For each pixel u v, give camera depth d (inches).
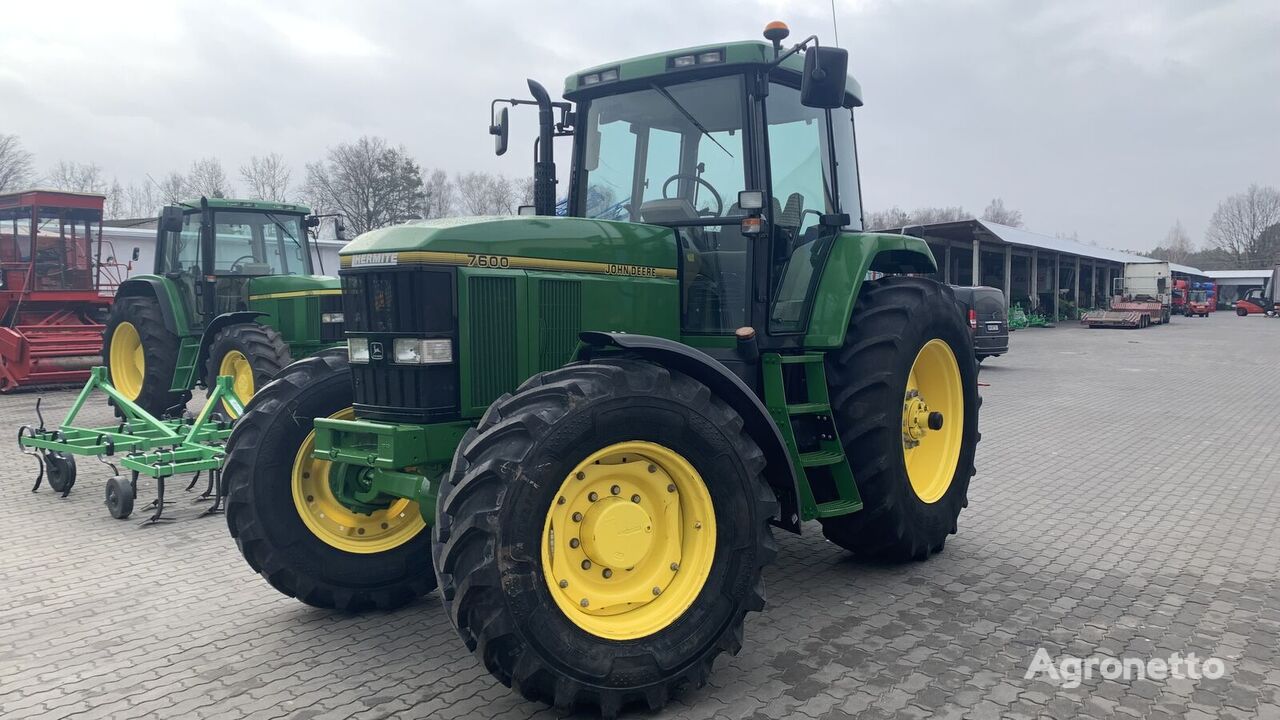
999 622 162.7
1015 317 1339.8
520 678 117.6
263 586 189.6
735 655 138.4
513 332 147.4
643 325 164.9
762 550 135.5
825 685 136.9
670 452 130.4
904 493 186.5
